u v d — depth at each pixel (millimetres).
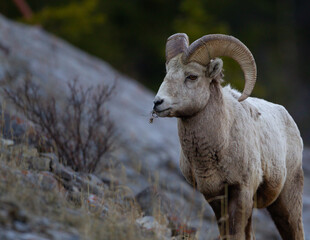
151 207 30844
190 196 44656
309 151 86500
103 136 36344
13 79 48750
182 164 27422
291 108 144875
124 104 65500
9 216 19328
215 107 25641
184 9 120312
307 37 165750
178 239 26094
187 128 25609
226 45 25594
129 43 137250
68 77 63188
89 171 34156
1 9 120812
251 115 27531
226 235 24391
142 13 141000
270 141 28094
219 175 25766
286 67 154500
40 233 19281
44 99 45469
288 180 30016
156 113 24859
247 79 25781
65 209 21766
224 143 25500
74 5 114000
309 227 50969
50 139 33969
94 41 122000
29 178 23672
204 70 25484
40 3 124000
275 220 30641
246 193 25844
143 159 49125
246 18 154875
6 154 27125
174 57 25797
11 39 68062
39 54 68312
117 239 20938
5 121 32969
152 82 134500
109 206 25719
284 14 160375
